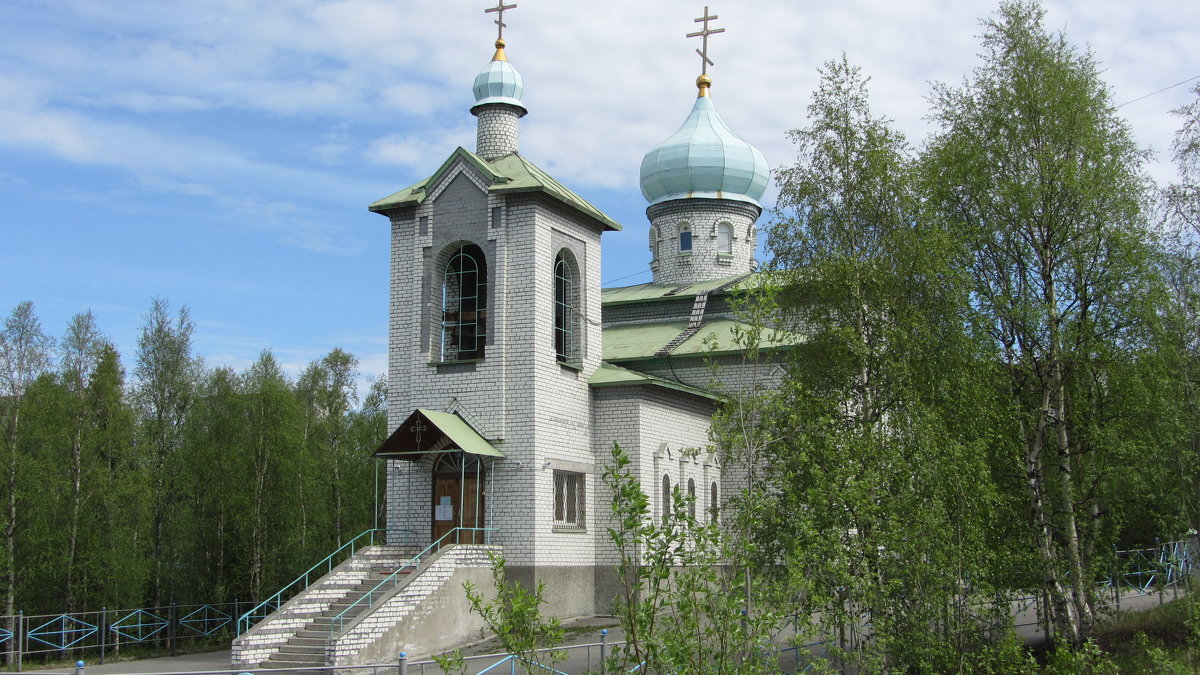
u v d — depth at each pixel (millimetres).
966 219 36250
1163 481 35094
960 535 27438
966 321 33219
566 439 41656
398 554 39500
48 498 45281
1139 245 34219
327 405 66875
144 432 51500
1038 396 35781
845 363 30719
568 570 40719
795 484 25906
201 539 52469
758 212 60281
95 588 47219
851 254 32281
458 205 42250
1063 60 36281
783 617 19641
